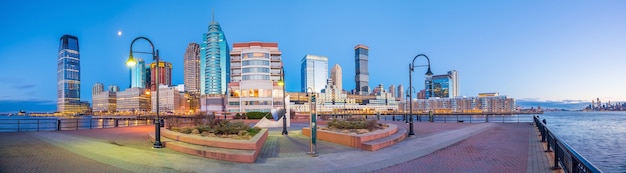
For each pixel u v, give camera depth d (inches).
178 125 978.7
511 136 842.8
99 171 398.0
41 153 530.3
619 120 5757.9
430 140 748.0
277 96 3941.9
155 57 634.8
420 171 413.4
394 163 468.1
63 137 828.0
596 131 2861.7
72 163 445.4
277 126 1337.4
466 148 611.5
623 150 1504.7
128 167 422.9
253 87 3887.8
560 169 402.3
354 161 484.1
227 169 422.9
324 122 1621.6
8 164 435.8
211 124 808.9
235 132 679.7
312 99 555.5
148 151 561.6
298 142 724.0
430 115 1807.3
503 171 404.2
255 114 2068.2
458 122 1706.4
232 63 4520.2
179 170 411.8
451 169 422.3
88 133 979.3
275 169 425.1
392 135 763.4
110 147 609.9
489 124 1433.3
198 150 517.3
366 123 835.4
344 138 669.3
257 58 4375.0
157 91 618.5
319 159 500.4
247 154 471.2
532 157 498.9
